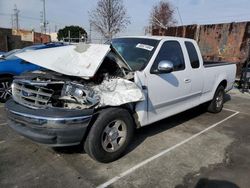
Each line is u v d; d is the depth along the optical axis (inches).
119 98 143.8
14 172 137.0
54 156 155.6
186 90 205.6
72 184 128.9
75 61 146.2
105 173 140.1
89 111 133.3
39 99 136.7
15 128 140.0
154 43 183.8
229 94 392.8
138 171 143.9
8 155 154.9
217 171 148.3
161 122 231.3
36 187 125.3
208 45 562.3
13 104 146.0
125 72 157.1
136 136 194.4
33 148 164.9
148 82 165.9
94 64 141.1
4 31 836.6
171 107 194.7
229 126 230.5
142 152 167.3
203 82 229.3
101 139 141.9
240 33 497.0
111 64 155.8
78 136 132.4
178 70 195.2
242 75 419.5
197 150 175.3
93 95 136.1
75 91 134.8
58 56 151.8
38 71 164.4
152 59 171.8
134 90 151.7
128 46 191.0
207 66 236.8
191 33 601.6
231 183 136.5
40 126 129.0
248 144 190.2
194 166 153.0
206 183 135.6
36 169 140.8
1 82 269.9
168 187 131.0
